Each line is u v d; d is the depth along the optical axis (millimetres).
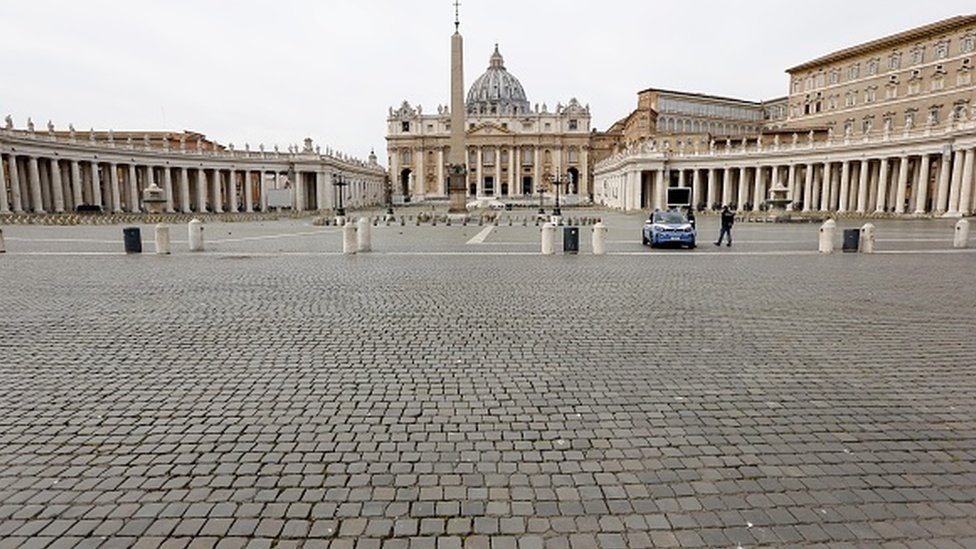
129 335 7598
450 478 3846
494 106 129000
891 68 65375
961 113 53000
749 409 5043
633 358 6539
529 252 19031
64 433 4555
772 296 10570
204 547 3117
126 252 18344
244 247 20953
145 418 4840
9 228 33281
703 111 97688
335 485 3762
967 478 3877
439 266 15148
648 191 82562
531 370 6090
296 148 85438
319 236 27359
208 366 6238
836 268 14781
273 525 3322
